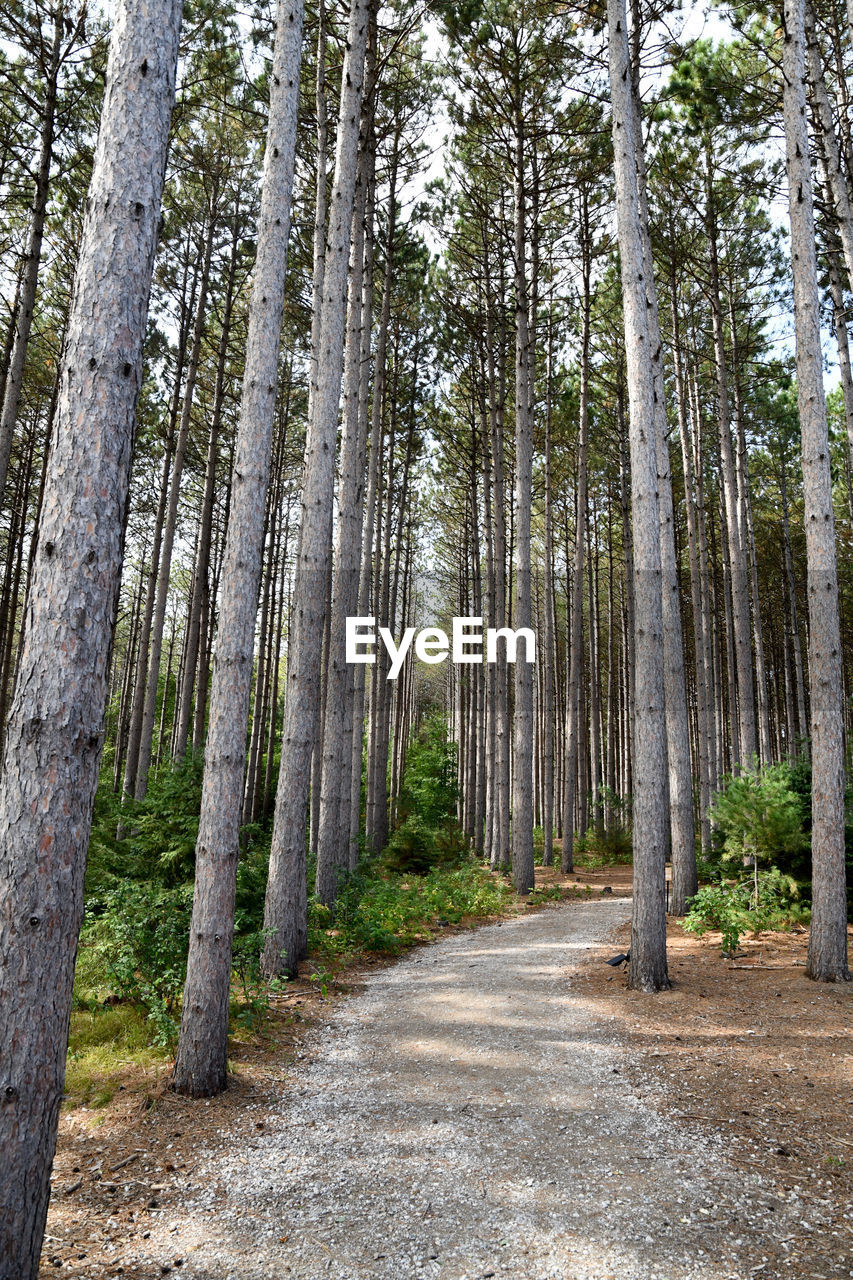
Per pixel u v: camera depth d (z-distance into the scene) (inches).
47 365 641.6
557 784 1302.9
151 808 416.2
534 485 976.3
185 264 658.8
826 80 503.5
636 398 338.6
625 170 343.3
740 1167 163.0
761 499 997.2
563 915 529.7
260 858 444.5
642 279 340.8
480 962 377.7
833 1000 278.2
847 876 403.9
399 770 1213.7
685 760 474.9
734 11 466.3
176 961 262.8
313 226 569.0
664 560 473.1
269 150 253.0
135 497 842.8
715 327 657.6
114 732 1220.5
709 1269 128.5
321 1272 129.8
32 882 108.9
